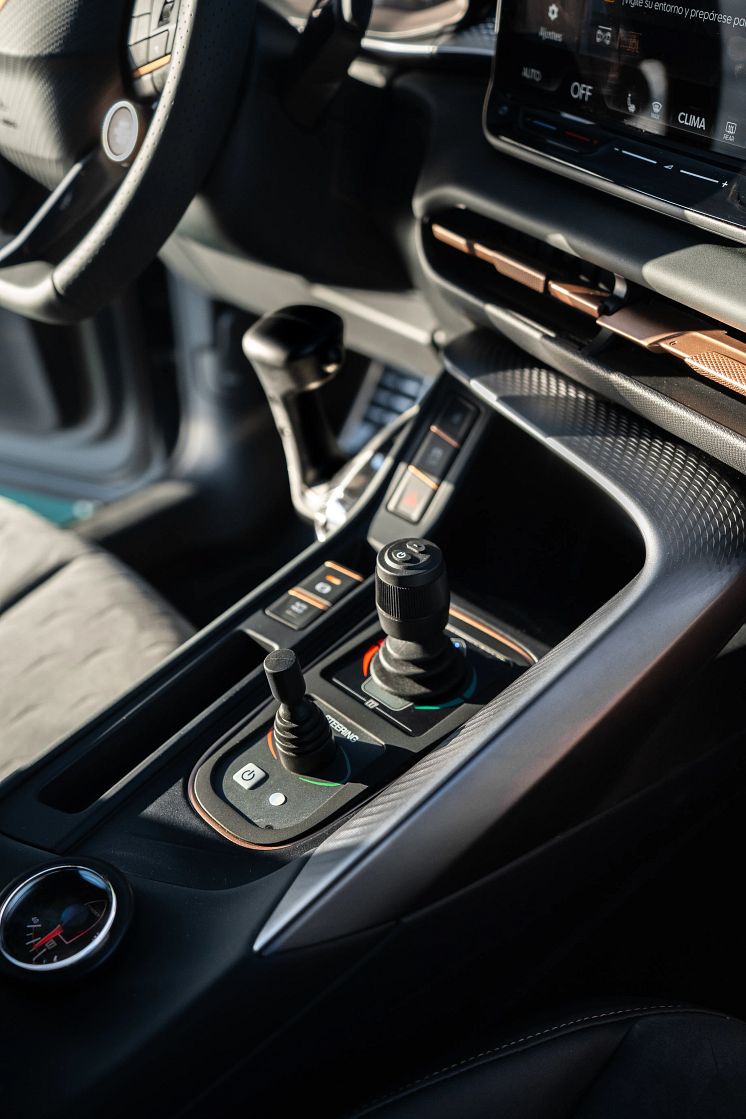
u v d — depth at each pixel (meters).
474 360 1.14
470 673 0.96
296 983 0.69
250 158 1.14
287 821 0.84
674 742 0.91
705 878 1.09
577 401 1.03
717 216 0.82
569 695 0.78
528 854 0.79
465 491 1.12
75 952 0.67
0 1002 0.67
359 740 0.90
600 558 1.15
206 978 0.67
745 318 0.81
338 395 1.70
